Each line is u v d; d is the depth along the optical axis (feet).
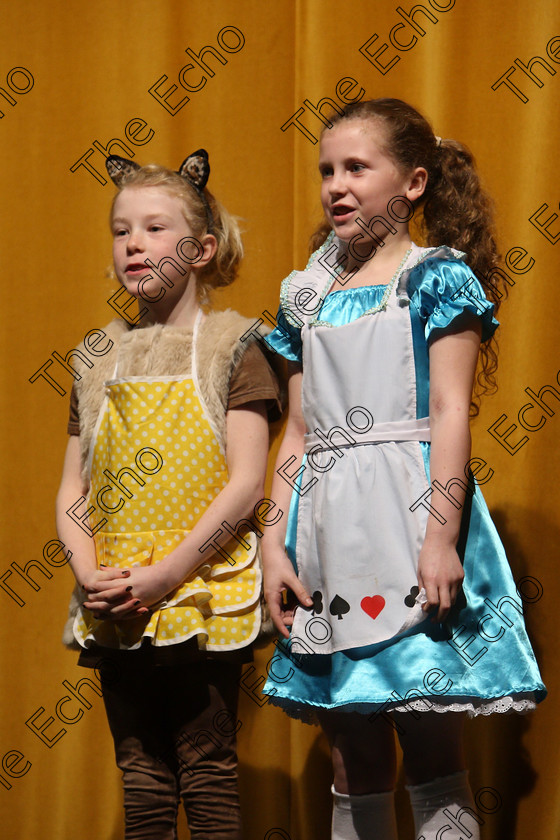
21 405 13.34
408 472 8.94
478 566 9.07
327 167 9.91
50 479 13.23
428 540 8.62
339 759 9.36
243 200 12.91
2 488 13.28
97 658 9.62
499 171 12.06
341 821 9.27
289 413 10.13
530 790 11.32
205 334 10.19
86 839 12.61
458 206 10.45
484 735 11.64
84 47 13.43
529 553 11.68
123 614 9.14
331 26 12.51
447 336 9.04
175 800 9.71
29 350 13.37
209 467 9.80
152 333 10.21
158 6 13.25
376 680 8.57
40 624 13.06
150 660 9.45
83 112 13.41
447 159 10.47
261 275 12.82
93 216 13.32
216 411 9.89
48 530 13.15
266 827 12.32
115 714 9.73
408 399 9.12
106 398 10.15
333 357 9.43
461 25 12.25
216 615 9.39
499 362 12.00
